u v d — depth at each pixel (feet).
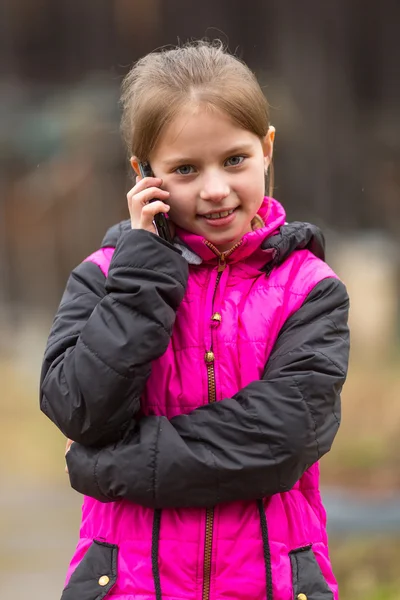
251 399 14.03
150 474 13.87
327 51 109.81
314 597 14.14
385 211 111.34
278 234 15.16
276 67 110.01
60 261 108.88
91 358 13.91
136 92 14.98
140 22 113.80
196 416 14.12
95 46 116.26
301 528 14.57
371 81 112.16
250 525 14.20
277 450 13.88
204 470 13.80
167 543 14.14
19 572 34.50
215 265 15.11
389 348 82.07
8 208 109.91
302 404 13.98
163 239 14.42
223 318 14.74
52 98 114.21
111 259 14.57
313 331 14.56
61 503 44.78
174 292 14.23
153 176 14.97
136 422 14.40
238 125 14.43
